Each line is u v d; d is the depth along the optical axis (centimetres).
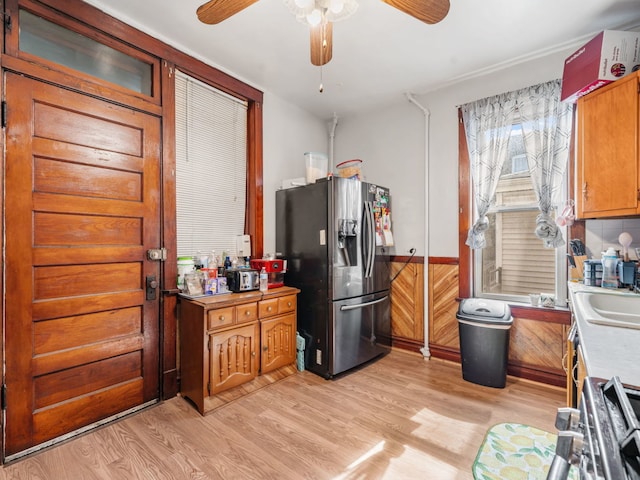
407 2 146
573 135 245
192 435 195
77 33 201
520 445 185
